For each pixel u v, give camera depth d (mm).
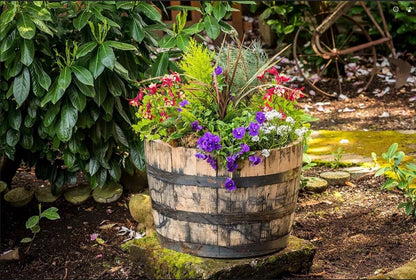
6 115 3281
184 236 2783
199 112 2793
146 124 2857
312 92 6156
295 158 2746
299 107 5793
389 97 5980
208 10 3383
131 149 3510
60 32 3354
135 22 3289
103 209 3725
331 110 5699
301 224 3484
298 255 2861
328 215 3605
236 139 2652
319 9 6590
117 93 3227
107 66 3033
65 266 3119
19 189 3812
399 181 3529
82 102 3146
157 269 2836
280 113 2742
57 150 3588
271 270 2799
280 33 6805
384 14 6949
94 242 3357
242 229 2715
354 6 6695
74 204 3785
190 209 2723
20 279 3004
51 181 3645
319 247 3217
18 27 2975
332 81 6512
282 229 2801
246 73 3012
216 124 2756
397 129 5043
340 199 3814
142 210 3355
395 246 3154
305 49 6734
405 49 7141
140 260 2951
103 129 3357
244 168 2639
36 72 3123
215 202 2678
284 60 7020
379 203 3701
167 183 2750
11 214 3652
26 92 3102
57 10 3354
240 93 2855
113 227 3516
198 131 2699
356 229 3396
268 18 6879
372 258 3043
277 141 2703
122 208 3732
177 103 2861
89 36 3293
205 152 2623
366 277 2838
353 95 6105
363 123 5262
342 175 4027
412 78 6406
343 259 3059
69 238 3408
